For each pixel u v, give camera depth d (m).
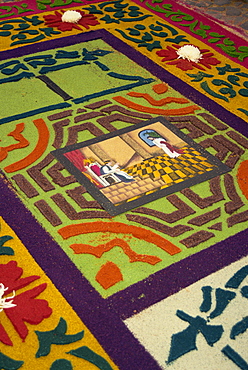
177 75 5.44
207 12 6.71
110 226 3.69
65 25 6.20
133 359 2.91
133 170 4.18
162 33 6.16
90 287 3.29
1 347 2.93
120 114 4.82
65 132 4.57
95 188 3.99
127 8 6.65
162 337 3.03
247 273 3.43
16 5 6.61
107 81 5.29
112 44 5.91
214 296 3.27
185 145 4.48
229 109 4.98
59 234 3.63
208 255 3.54
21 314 3.09
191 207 3.89
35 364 2.85
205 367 2.89
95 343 2.97
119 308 3.17
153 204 3.89
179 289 3.30
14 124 4.64
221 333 3.06
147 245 3.57
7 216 3.75
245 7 6.87
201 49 5.91
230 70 5.57
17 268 3.35
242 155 4.43
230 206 3.91
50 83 5.19
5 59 5.55
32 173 4.11
